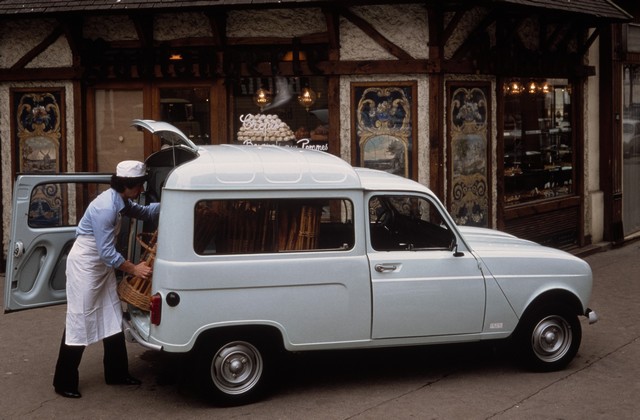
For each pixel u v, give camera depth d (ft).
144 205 24.56
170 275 19.60
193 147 21.77
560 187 41.27
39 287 23.63
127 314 22.58
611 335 27.20
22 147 36.83
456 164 34.40
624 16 39.58
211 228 20.12
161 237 19.90
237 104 35.14
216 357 20.26
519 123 37.83
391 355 24.94
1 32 36.45
